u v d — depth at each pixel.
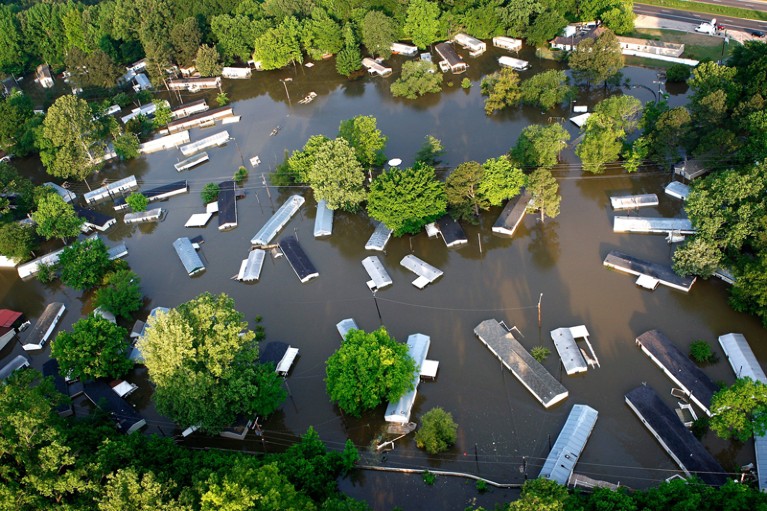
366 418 108.62
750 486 90.06
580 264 132.38
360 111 199.38
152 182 179.50
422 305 128.75
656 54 199.12
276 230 153.00
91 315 119.00
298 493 84.00
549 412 105.50
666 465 95.44
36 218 152.88
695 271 119.12
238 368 100.62
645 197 142.88
